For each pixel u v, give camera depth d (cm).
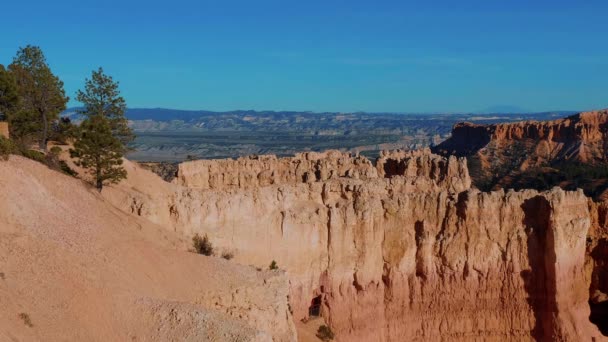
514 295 6581
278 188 6209
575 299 6600
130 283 3816
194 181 7431
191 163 7512
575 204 6644
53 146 6562
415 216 6569
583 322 6550
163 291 3947
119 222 4650
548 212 6488
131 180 6031
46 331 3091
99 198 4959
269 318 4366
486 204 6538
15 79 6212
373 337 6356
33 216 3881
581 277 6656
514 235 6575
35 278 3375
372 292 6412
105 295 3588
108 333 3391
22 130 6369
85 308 3412
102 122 5800
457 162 8306
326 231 6284
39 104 6581
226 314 4016
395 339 6450
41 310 3198
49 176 4569
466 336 6525
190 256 4434
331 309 6234
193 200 5766
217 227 5825
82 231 4062
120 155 5806
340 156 9300
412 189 7056
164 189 6141
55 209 4119
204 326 3631
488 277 6562
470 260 6512
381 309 6438
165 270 4144
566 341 6391
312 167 7969
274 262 6003
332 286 6266
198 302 4050
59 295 3369
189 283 4150
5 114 6134
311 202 6406
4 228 3650
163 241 4931
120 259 3972
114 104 6788
